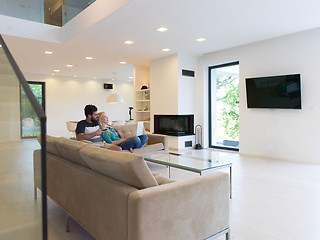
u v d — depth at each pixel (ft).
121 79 36.45
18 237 4.60
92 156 5.80
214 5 11.06
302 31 15.16
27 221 4.39
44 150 3.58
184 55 20.79
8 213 4.94
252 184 11.05
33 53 19.48
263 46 17.08
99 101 35.14
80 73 30.32
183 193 5.23
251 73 17.85
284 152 16.37
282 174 12.68
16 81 4.81
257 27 14.15
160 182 6.74
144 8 11.30
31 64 24.30
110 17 11.72
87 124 12.94
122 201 4.86
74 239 6.43
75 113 33.06
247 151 18.34
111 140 13.24
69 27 15.39
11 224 4.87
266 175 12.50
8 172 5.19
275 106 16.40
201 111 21.65
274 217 7.75
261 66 17.26
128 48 18.35
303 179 11.76
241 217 7.75
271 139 16.99
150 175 5.16
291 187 10.61
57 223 7.38
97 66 25.68
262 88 16.98
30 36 15.19
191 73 21.39
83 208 6.15
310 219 7.59
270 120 17.01
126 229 4.82
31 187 4.20
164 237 4.95
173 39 16.24
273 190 10.25
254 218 7.68
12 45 16.85
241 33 15.24
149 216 4.70
